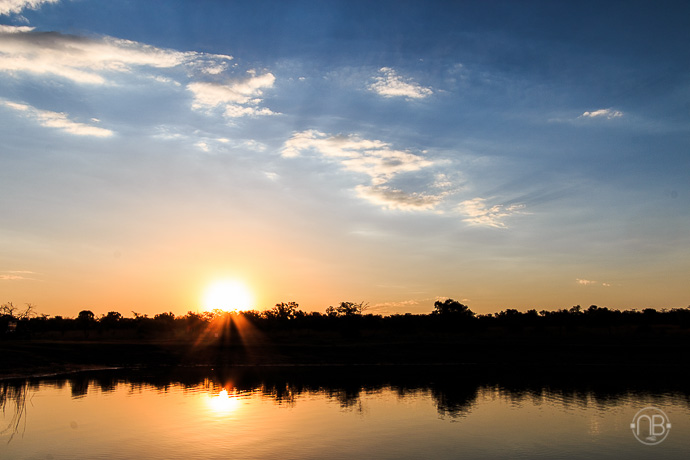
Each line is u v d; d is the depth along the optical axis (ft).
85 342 266.16
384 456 74.23
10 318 292.40
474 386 155.63
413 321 413.80
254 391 143.64
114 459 72.08
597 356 247.09
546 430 92.02
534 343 286.87
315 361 238.89
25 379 173.37
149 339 336.08
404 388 150.30
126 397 131.03
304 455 74.64
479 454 76.02
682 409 113.39
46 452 76.18
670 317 448.24
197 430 91.35
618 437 86.89
